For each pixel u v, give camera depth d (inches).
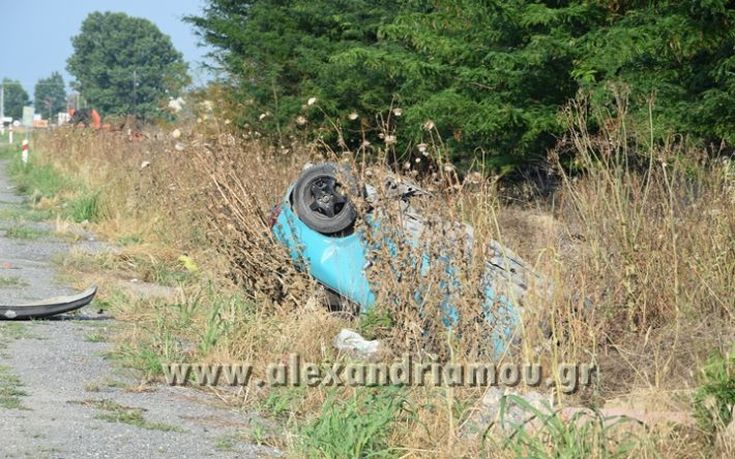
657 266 507.8
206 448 367.9
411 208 546.3
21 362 469.7
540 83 944.3
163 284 703.1
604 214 537.3
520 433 342.3
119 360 486.6
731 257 529.0
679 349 450.3
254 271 563.5
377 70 1122.7
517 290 483.2
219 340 493.7
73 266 747.4
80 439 362.3
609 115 778.2
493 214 494.0
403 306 481.4
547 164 924.0
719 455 343.3
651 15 855.1
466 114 966.4
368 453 358.9
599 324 465.7
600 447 336.2
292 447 368.8
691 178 633.0
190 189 691.4
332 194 548.7
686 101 832.3
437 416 382.9
